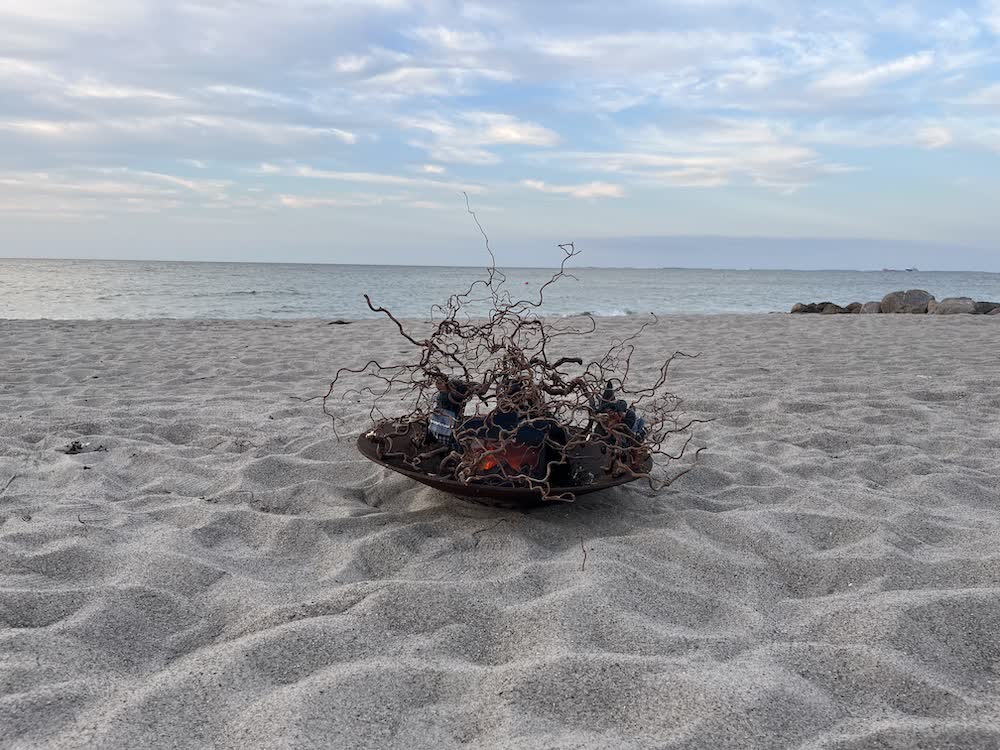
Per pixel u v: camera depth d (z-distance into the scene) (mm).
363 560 1486
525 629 1207
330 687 1021
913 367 3943
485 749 931
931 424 2609
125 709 971
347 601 1278
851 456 2199
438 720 989
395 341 5188
